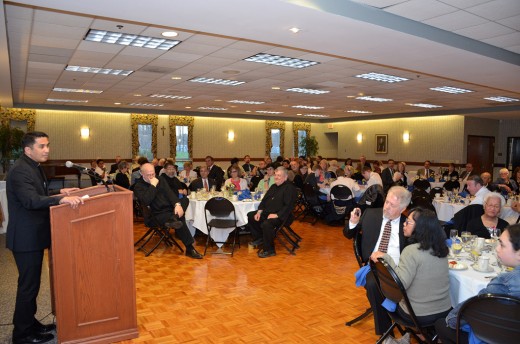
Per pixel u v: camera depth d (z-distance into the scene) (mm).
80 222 2922
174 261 5531
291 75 8227
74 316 2957
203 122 17969
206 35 5359
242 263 5453
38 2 3684
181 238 5793
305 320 3635
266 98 12047
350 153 19750
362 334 3363
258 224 6234
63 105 14438
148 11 3895
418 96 11109
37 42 5770
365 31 4516
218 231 6129
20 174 2857
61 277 2891
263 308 3900
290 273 5020
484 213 4121
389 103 12938
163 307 3904
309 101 12695
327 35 4676
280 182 6051
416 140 16797
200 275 4922
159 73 8180
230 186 6758
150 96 11852
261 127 19484
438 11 4355
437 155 16078
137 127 16422
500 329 1990
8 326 3387
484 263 2834
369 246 3428
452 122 15539
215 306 3941
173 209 5855
